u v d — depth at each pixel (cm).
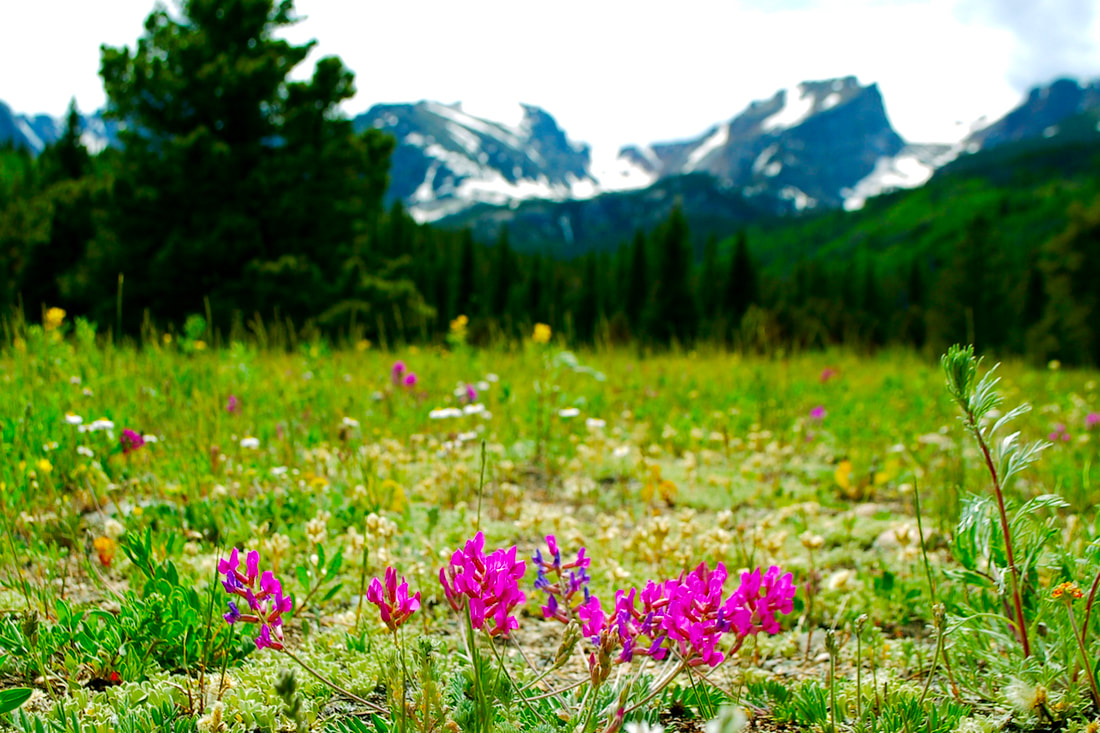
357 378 637
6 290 1959
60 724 157
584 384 702
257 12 1938
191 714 170
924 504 395
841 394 764
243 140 1911
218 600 202
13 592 225
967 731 173
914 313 4444
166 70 1806
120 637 191
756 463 501
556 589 180
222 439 401
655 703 181
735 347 960
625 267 6675
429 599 254
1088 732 166
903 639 240
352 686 188
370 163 2189
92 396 414
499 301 7669
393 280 2320
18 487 280
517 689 171
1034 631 198
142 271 1703
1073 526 234
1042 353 3092
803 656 229
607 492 431
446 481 407
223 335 1551
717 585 160
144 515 294
